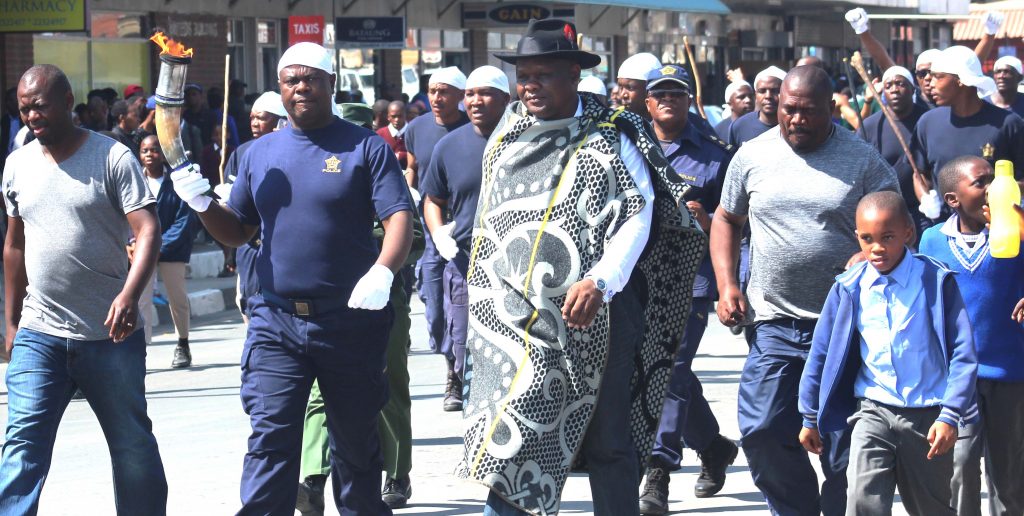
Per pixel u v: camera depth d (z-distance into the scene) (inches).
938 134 430.3
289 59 290.2
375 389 298.0
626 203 273.6
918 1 2037.4
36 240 293.1
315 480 339.6
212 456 427.8
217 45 1179.9
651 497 361.1
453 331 462.0
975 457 282.4
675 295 287.4
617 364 279.1
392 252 284.4
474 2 1454.2
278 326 291.4
